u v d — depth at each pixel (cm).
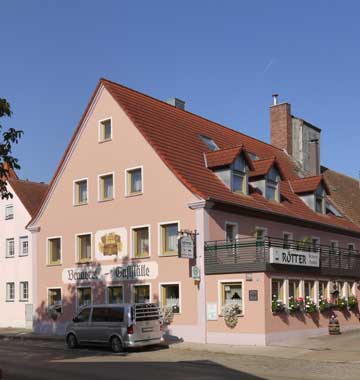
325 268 2955
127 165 2958
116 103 3055
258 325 2427
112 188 3031
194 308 2616
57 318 3180
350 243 3838
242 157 3009
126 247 2906
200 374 1614
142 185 2880
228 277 2531
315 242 3441
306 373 1644
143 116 3072
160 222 2781
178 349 2361
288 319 2588
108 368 1766
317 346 2350
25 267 3831
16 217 3947
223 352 2227
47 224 3309
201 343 2539
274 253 2488
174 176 2756
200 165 2966
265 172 3138
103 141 3084
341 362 1898
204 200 2619
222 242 2641
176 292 2719
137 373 1638
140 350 2352
